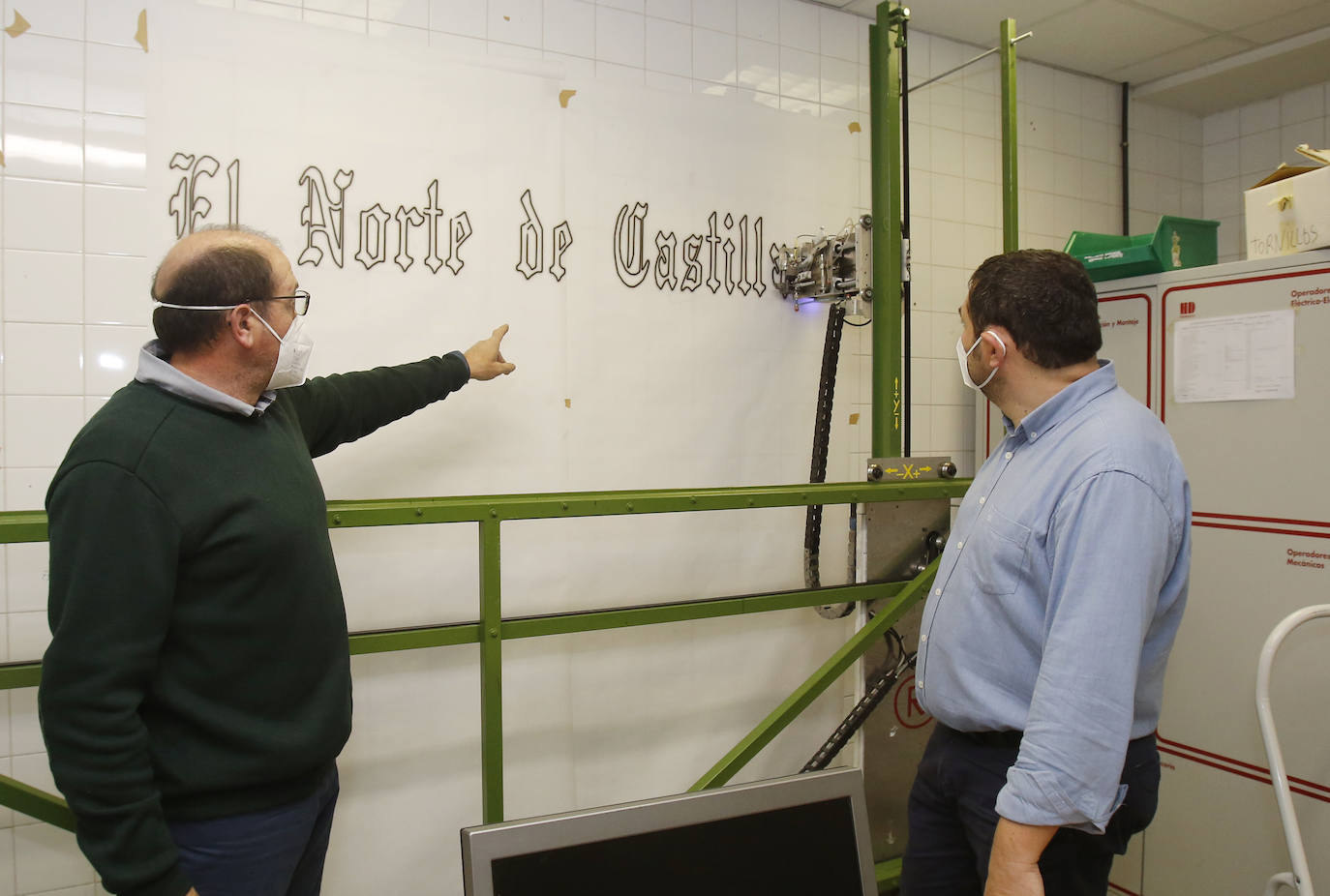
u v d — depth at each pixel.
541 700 2.16
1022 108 2.97
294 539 1.17
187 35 1.76
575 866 0.96
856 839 1.10
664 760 2.32
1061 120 3.06
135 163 1.74
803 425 2.52
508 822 0.94
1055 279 1.24
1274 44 2.86
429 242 2.00
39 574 1.72
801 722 2.51
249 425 1.21
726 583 2.39
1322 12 2.64
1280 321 1.96
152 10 1.74
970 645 1.28
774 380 2.47
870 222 2.23
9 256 1.66
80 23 1.69
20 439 1.68
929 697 1.38
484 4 2.04
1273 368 1.98
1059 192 3.06
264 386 1.24
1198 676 2.14
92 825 1.03
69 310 1.71
